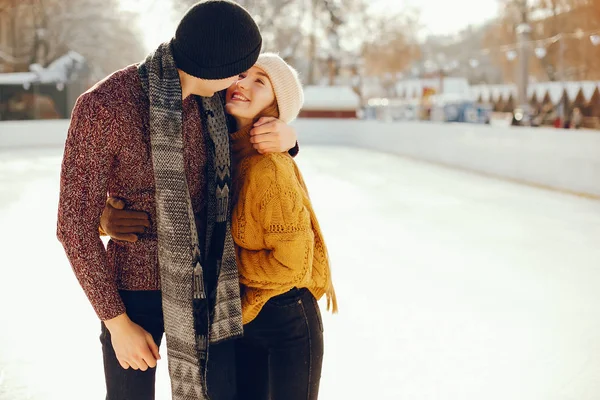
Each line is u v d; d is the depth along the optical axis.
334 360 3.56
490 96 25.88
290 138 1.77
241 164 1.78
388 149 19.84
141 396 1.72
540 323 4.25
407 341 3.87
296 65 39.50
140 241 1.65
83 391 3.12
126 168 1.57
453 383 3.28
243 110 1.77
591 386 3.27
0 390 3.12
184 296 1.57
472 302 4.70
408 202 9.70
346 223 7.88
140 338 1.59
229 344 1.91
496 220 8.23
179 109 1.54
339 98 25.33
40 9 32.56
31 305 4.52
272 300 1.78
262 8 35.09
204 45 1.50
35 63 32.75
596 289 5.11
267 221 1.70
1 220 7.89
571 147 11.03
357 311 4.44
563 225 7.95
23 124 20.38
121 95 1.52
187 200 1.56
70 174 1.49
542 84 25.12
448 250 6.45
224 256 1.68
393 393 3.15
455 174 13.66
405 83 38.03
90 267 1.50
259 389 1.94
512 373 3.42
